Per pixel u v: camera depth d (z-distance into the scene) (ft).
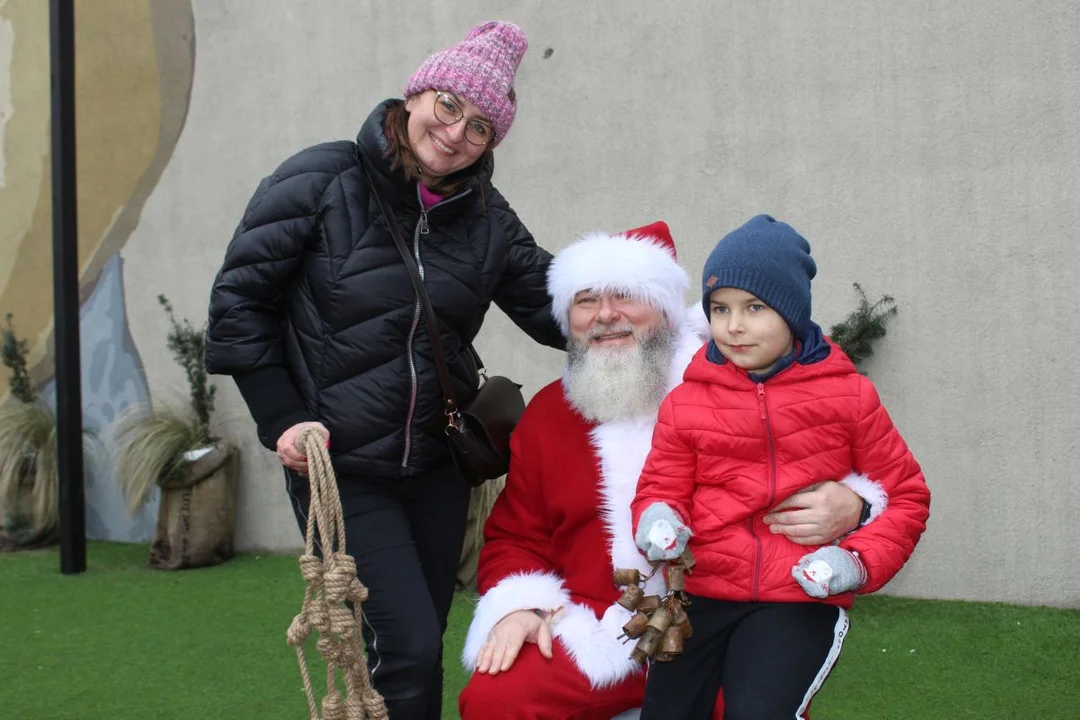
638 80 15.84
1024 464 13.71
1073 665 11.70
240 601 15.33
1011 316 13.70
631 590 6.98
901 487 7.02
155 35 19.65
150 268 19.92
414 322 7.72
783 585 6.86
